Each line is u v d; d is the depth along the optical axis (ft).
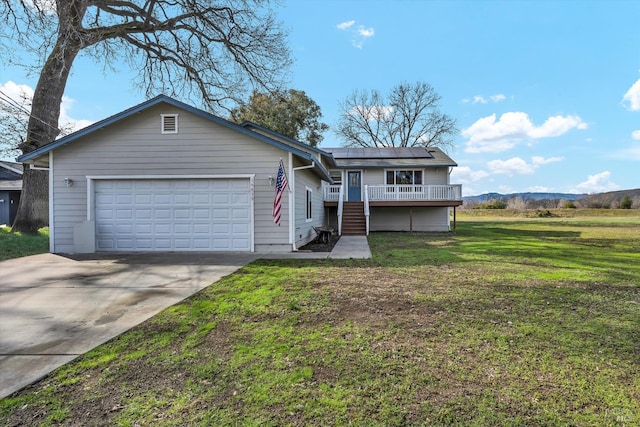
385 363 9.93
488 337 11.92
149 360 10.18
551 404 7.87
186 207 34.30
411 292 18.12
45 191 45.24
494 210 139.13
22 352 10.77
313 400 8.02
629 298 17.11
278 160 34.01
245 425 7.07
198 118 33.94
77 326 13.15
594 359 10.27
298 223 37.73
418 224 66.03
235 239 34.17
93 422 7.21
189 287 19.33
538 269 24.91
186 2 51.26
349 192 67.46
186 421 7.22
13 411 7.60
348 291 18.28
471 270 24.48
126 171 34.09
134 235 34.32
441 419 7.30
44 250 34.99
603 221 95.71
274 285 19.62
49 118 44.16
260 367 9.68
